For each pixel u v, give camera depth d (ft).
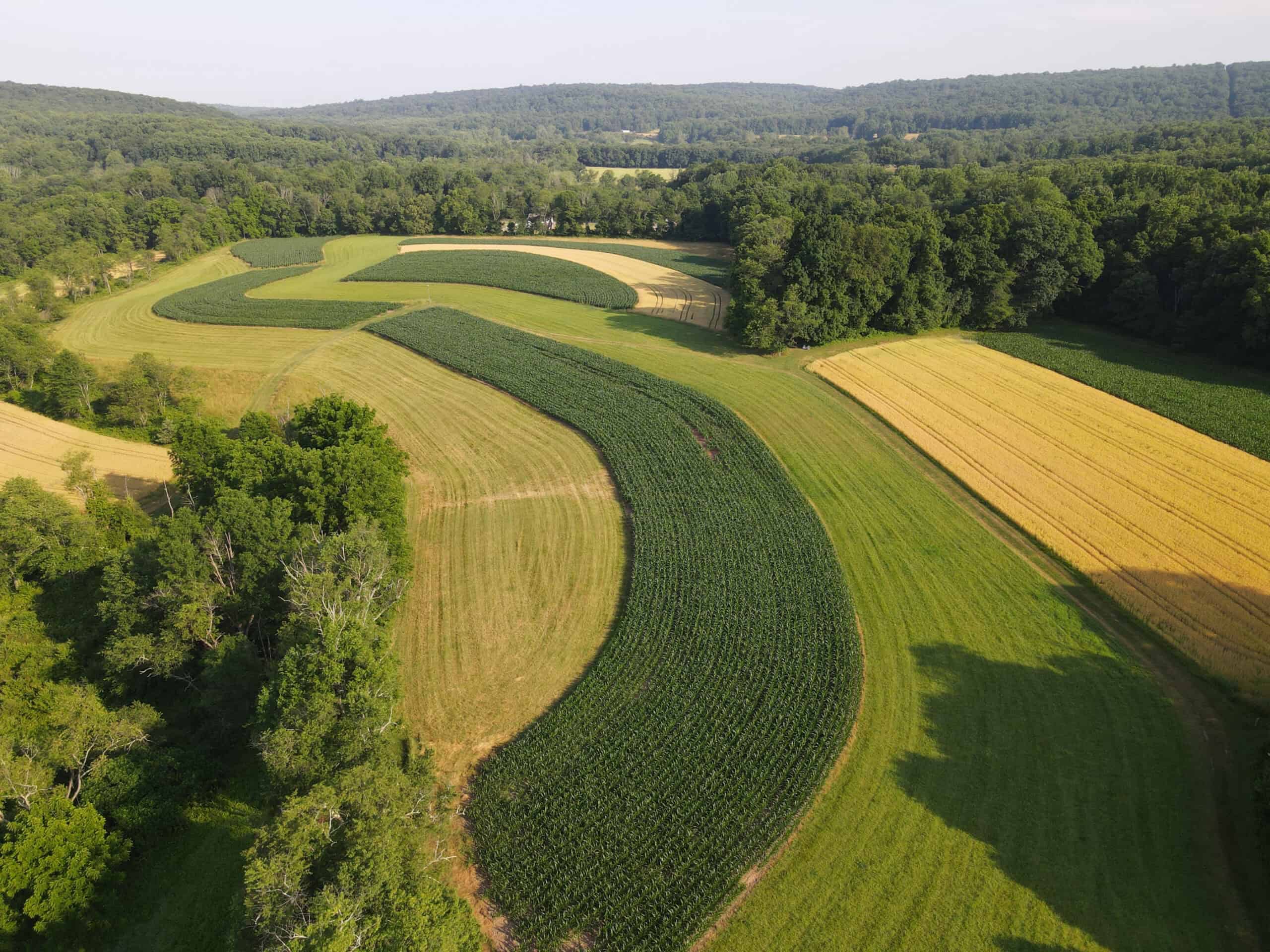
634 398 246.68
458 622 150.30
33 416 250.78
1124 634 140.26
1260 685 124.16
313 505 158.61
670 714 123.95
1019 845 100.63
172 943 94.89
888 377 261.65
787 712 123.75
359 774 86.38
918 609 149.18
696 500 187.21
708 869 98.32
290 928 73.82
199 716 130.21
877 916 92.48
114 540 180.24
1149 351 274.36
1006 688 128.26
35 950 91.86
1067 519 175.42
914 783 110.83
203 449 189.88
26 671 129.80
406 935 74.54
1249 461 194.49
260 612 138.21
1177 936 88.63
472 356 288.92
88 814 99.35
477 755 119.24
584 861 100.22
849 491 193.16
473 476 207.82
